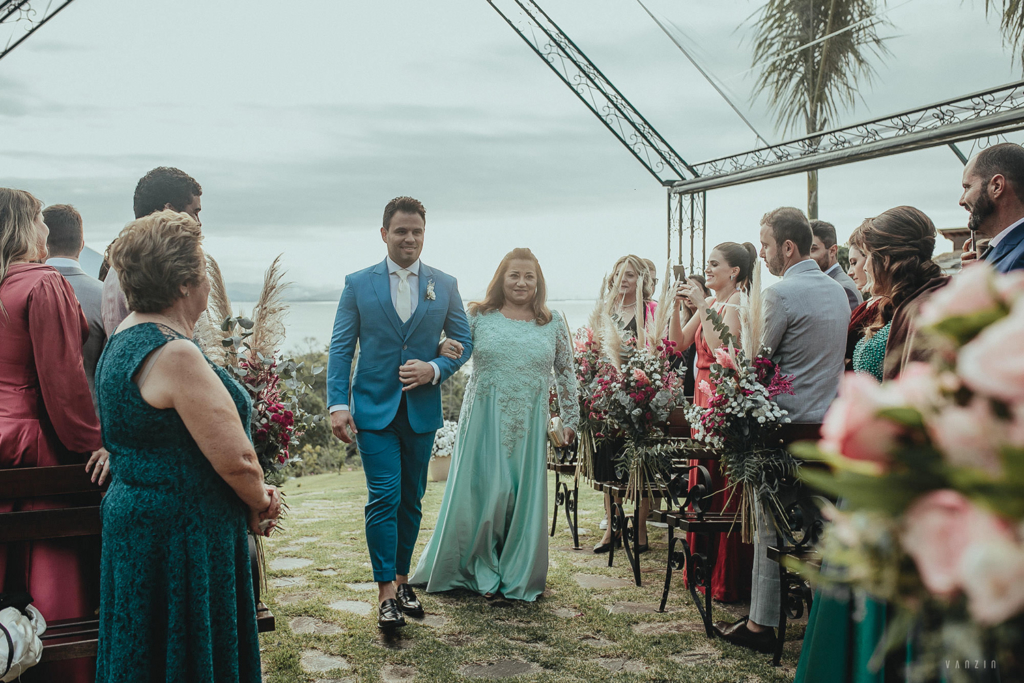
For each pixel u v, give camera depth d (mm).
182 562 1918
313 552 4996
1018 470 617
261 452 2770
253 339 2773
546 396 4176
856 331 3346
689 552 3846
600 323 4820
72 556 2639
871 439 717
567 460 5309
